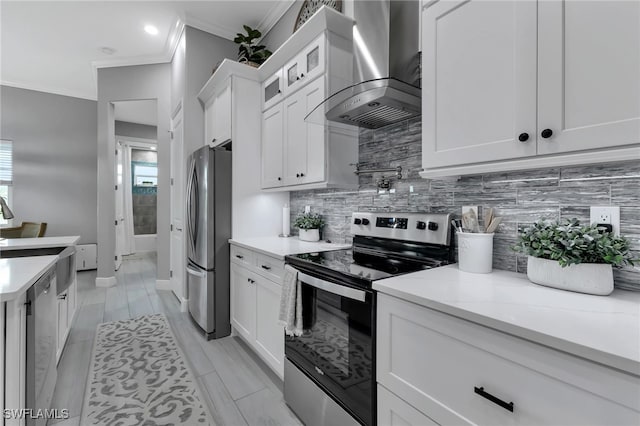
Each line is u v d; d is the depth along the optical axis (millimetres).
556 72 931
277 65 2469
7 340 1146
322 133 1965
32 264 1603
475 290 1025
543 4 957
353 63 1864
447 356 898
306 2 2635
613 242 959
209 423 1587
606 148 848
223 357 2270
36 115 4969
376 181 1984
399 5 1692
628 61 803
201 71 3377
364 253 1802
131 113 5418
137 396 1803
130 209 6465
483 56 1117
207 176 2543
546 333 685
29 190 4918
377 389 1143
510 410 755
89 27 3420
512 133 1037
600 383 615
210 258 2549
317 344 1464
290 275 1601
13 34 3537
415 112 1632
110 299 3658
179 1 2994
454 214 1541
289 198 2934
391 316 1077
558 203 1177
